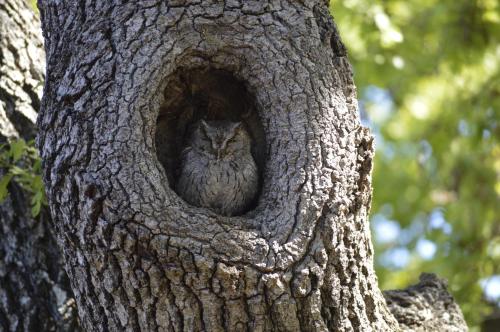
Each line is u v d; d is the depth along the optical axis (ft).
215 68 28.04
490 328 53.83
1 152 34.55
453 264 57.00
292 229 25.46
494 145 61.67
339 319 25.85
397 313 31.73
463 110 62.28
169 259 24.48
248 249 24.80
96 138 25.23
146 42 26.16
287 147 26.66
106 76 25.75
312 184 26.03
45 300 33.19
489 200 61.82
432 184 66.33
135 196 24.72
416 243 65.46
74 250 25.89
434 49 59.82
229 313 24.89
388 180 66.44
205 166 32.83
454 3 58.39
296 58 27.22
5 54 36.06
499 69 60.44
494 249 59.06
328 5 29.12
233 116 33.88
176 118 32.83
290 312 25.05
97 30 26.32
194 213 25.02
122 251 24.79
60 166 25.45
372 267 27.89
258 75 27.27
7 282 33.35
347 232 26.09
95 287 25.82
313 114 26.86
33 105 36.04
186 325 25.13
